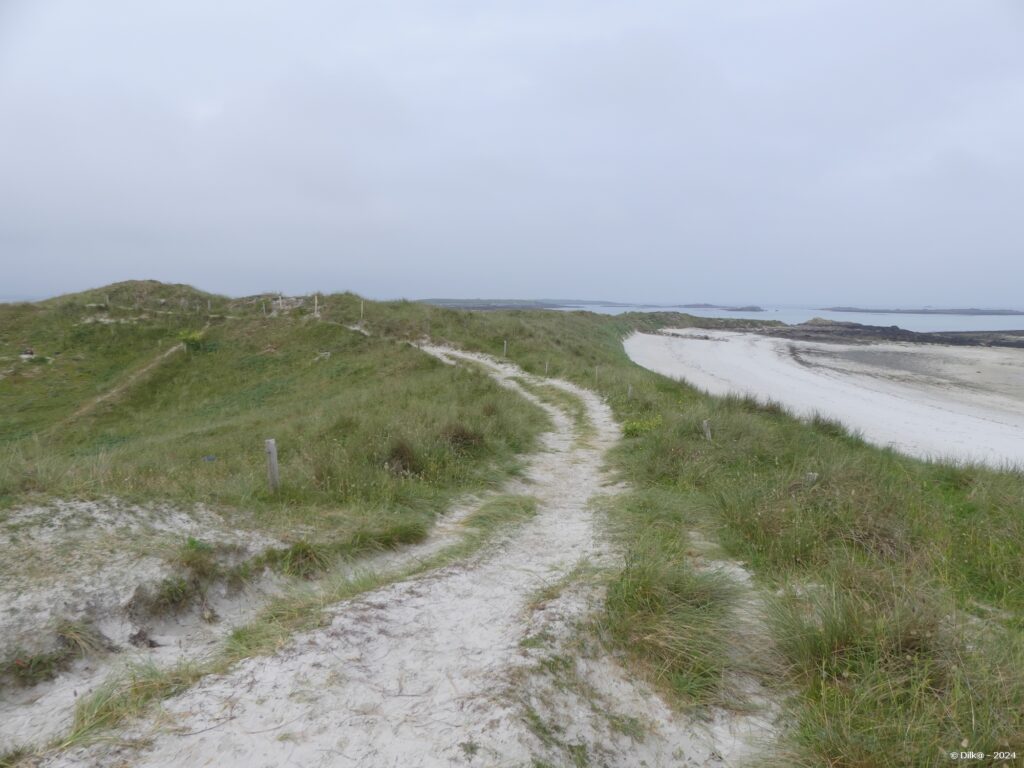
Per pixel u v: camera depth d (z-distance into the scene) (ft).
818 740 9.02
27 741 9.46
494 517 21.49
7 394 73.15
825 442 36.52
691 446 30.91
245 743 8.68
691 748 9.55
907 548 17.04
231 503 19.22
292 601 14.01
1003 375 111.96
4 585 12.75
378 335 92.12
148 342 93.25
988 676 9.87
